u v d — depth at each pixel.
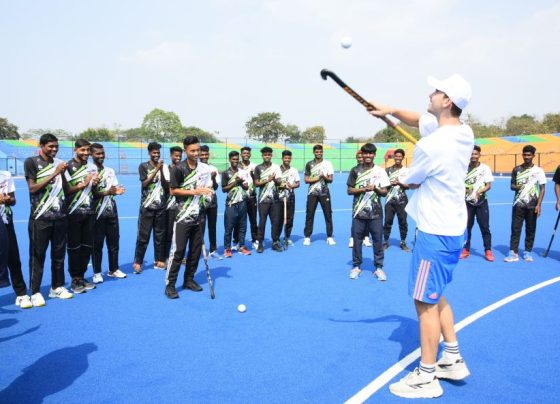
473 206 7.59
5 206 5.07
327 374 3.55
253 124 60.47
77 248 5.73
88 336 4.33
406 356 3.88
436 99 3.27
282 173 9.19
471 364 3.73
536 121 59.78
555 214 13.43
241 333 4.40
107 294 5.73
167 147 43.03
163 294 5.72
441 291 3.20
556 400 3.17
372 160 6.44
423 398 3.19
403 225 8.55
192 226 5.67
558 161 40.50
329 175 9.05
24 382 3.42
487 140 47.50
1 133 54.12
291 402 3.14
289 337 4.30
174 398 3.19
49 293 5.74
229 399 3.18
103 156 6.36
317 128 62.34
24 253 8.19
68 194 5.58
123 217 13.20
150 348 4.04
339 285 6.12
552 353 3.92
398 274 6.73
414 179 3.23
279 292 5.80
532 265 7.27
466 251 7.83
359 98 3.55
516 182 7.50
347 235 10.41
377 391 3.29
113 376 3.51
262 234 8.41
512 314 4.91
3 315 4.93
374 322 4.70
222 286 6.09
